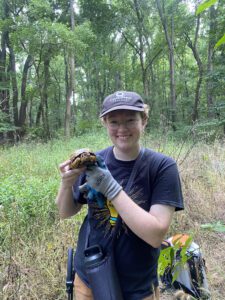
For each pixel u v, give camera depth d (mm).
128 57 33812
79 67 34281
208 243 3883
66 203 1867
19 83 29547
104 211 1722
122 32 25672
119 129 1686
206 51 26266
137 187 1700
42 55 19344
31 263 3275
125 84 32094
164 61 31422
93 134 16750
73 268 1979
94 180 1559
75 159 1563
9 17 20688
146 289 1744
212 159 6480
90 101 30562
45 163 8398
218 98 16812
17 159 9406
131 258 1697
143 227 1531
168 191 1655
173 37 23938
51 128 30891
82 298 1840
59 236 3740
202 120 13898
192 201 4746
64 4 22016
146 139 7074
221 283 3146
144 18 25141
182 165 5742
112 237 1699
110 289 1623
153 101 26766
